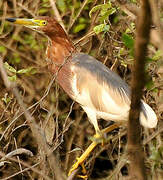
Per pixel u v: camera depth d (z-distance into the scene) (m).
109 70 9.77
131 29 9.15
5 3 12.19
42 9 11.95
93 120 9.52
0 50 11.77
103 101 9.33
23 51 12.00
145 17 3.33
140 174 4.41
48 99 11.17
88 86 9.44
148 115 8.71
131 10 5.88
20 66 11.94
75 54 10.00
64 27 11.18
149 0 3.26
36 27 10.01
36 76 11.53
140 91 4.02
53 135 10.77
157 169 8.61
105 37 10.66
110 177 7.50
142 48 3.53
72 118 11.27
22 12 12.15
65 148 11.14
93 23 11.09
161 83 9.46
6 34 11.98
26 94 11.45
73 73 9.66
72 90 9.74
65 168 11.03
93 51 11.16
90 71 9.52
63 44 10.06
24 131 11.22
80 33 11.81
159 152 7.71
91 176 11.18
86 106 9.59
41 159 9.19
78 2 11.60
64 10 11.70
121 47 10.56
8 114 11.28
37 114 11.26
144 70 3.79
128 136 4.43
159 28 3.74
